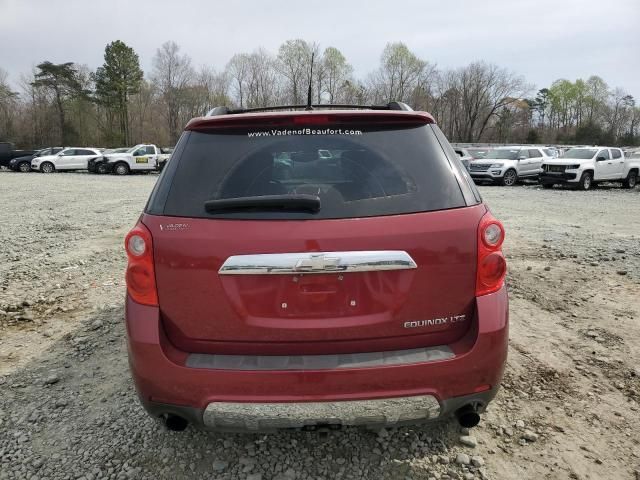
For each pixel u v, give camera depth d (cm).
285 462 262
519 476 253
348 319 217
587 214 1181
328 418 216
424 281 218
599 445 277
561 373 356
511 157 2394
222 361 217
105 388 341
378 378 214
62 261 699
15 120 7344
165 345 220
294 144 239
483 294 226
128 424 298
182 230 216
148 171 3222
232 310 216
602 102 9519
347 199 222
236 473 254
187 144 242
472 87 8025
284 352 219
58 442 283
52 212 1251
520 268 631
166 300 219
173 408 221
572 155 2144
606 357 381
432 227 218
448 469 257
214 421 219
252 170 234
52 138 7294
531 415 305
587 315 467
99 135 7419
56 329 449
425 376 216
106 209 1316
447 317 223
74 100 7338
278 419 215
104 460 266
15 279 609
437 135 249
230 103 7656
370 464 261
